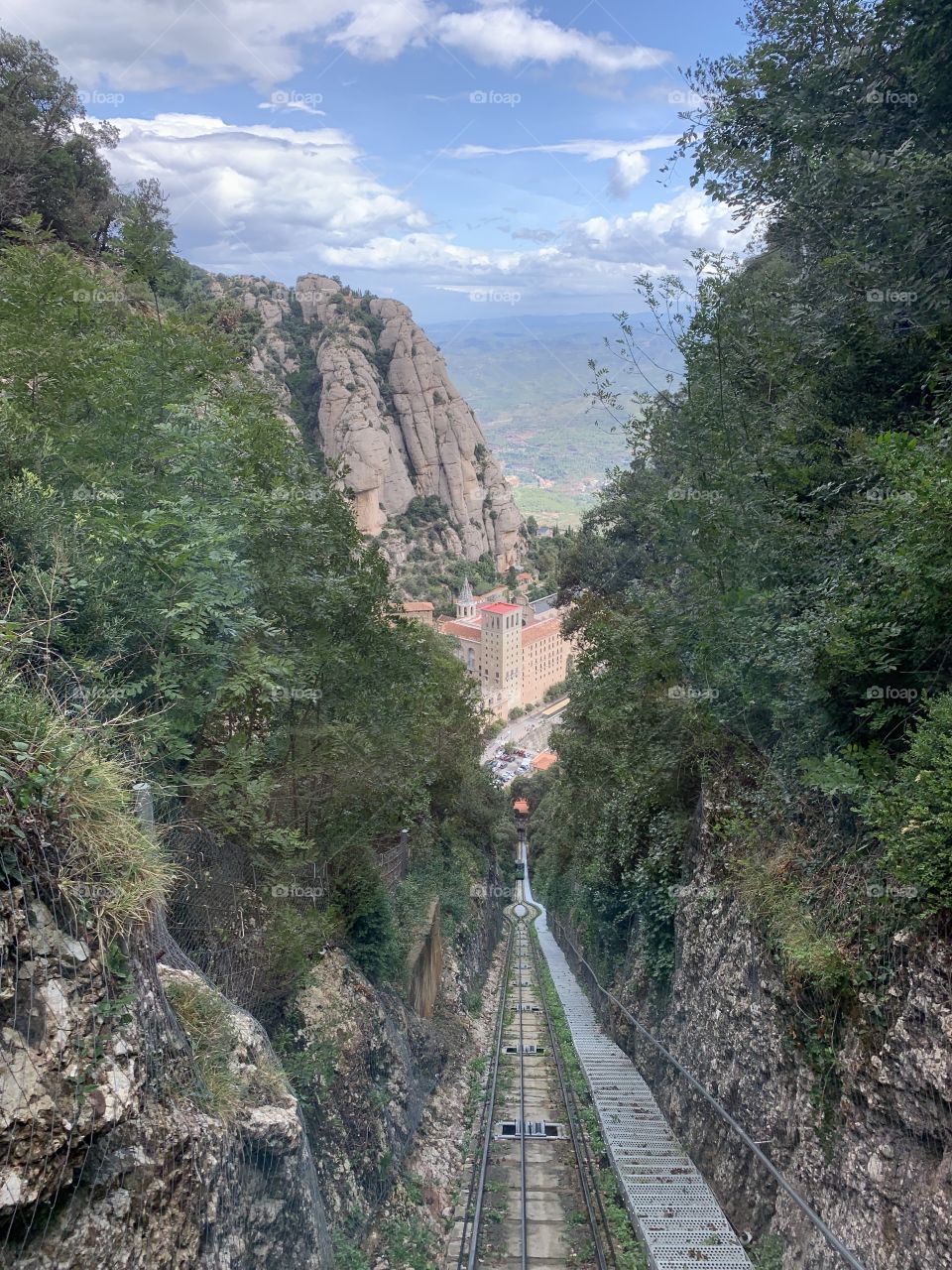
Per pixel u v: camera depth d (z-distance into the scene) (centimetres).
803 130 1142
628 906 1705
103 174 3341
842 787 710
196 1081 514
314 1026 990
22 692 460
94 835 452
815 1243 662
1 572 617
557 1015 2044
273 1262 553
